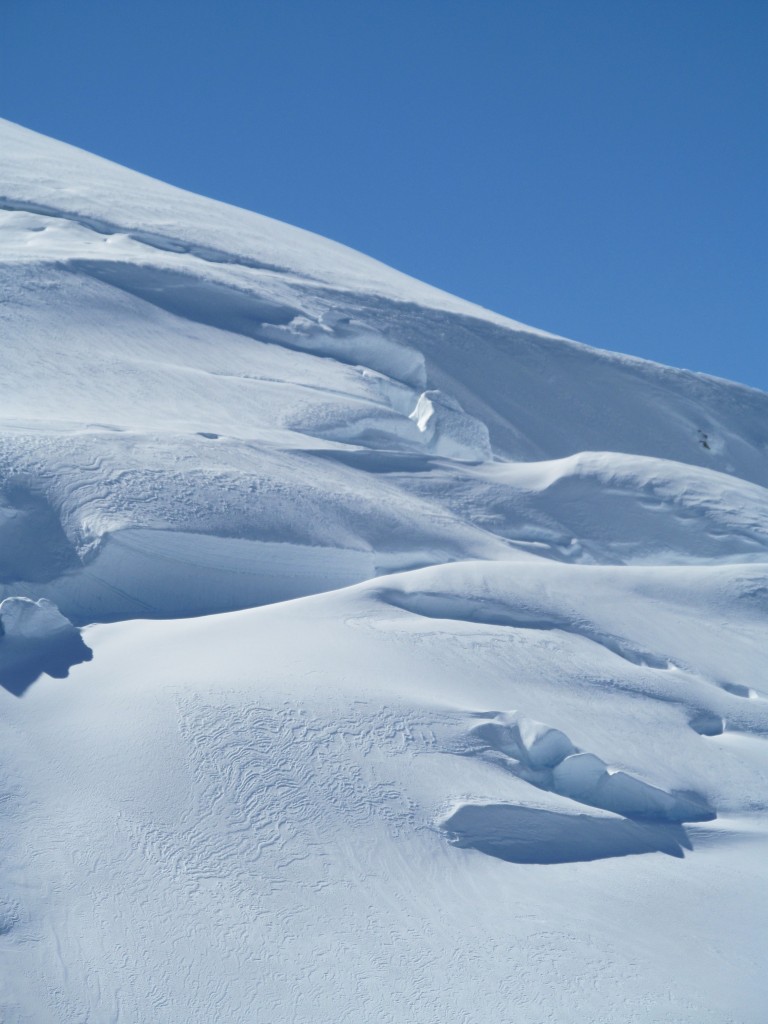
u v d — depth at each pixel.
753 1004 9.84
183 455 19.94
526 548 22.53
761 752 14.38
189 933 9.64
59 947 9.31
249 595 17.33
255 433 24.22
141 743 11.60
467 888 10.72
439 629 15.25
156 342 29.22
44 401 23.31
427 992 9.41
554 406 38.84
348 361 33.59
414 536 20.16
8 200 38.03
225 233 41.94
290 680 12.96
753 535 25.09
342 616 15.23
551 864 11.41
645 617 17.30
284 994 9.22
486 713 13.19
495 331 41.34
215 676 12.82
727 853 12.28
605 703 14.48
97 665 13.32
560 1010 9.41
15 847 10.22
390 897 10.41
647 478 26.53
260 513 18.42
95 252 33.88
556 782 12.65
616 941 10.35
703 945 10.50
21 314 27.84
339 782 11.56
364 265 48.59
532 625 16.28
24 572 15.99
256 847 10.66
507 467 26.89
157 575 16.64
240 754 11.62
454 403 33.03
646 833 12.28
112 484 17.72
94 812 10.76
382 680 13.46
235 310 33.34
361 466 23.88
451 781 11.95
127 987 9.07
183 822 10.79
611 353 43.81
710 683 16.05
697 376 44.03
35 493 17.19
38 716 12.12
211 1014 8.96
